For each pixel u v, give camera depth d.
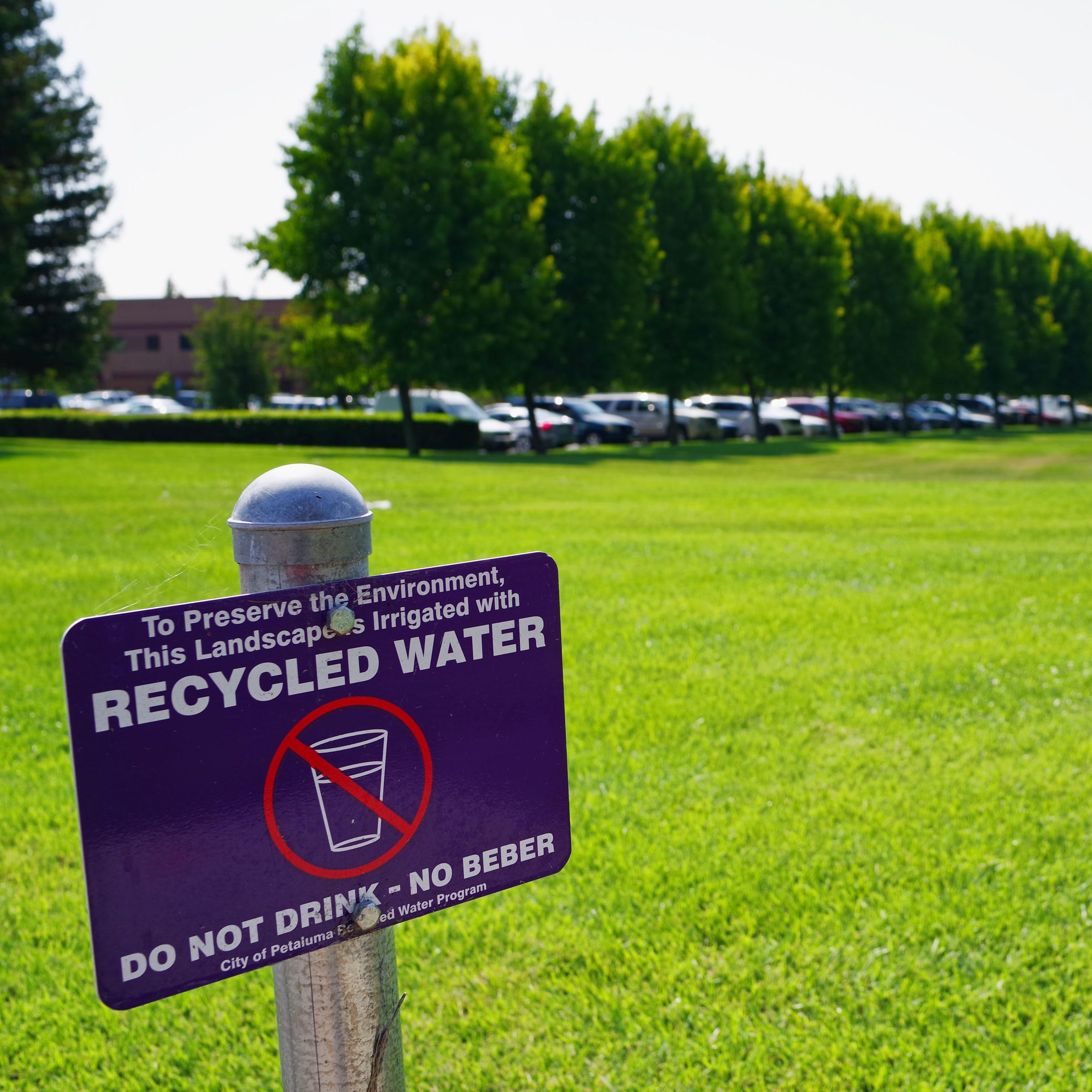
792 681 6.14
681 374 34.62
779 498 16.83
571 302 31.56
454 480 19.78
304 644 1.31
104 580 9.12
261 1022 3.05
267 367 55.78
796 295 38.12
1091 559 10.43
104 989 1.20
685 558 10.54
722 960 3.28
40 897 3.72
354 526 1.38
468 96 27.78
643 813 4.35
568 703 5.78
